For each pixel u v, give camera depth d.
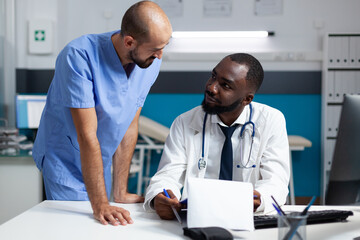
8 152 2.83
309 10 3.96
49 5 4.00
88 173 1.33
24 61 3.97
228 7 3.98
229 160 1.54
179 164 1.56
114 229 1.17
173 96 4.06
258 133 1.55
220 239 1.04
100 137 1.59
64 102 1.42
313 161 4.03
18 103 3.16
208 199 1.16
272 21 3.98
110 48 1.47
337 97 3.83
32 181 2.71
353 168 1.14
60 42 4.03
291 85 3.99
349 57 3.79
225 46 4.02
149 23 1.29
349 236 1.11
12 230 1.14
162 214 1.26
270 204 1.32
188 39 4.04
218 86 1.42
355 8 3.94
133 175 3.88
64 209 1.37
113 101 1.53
